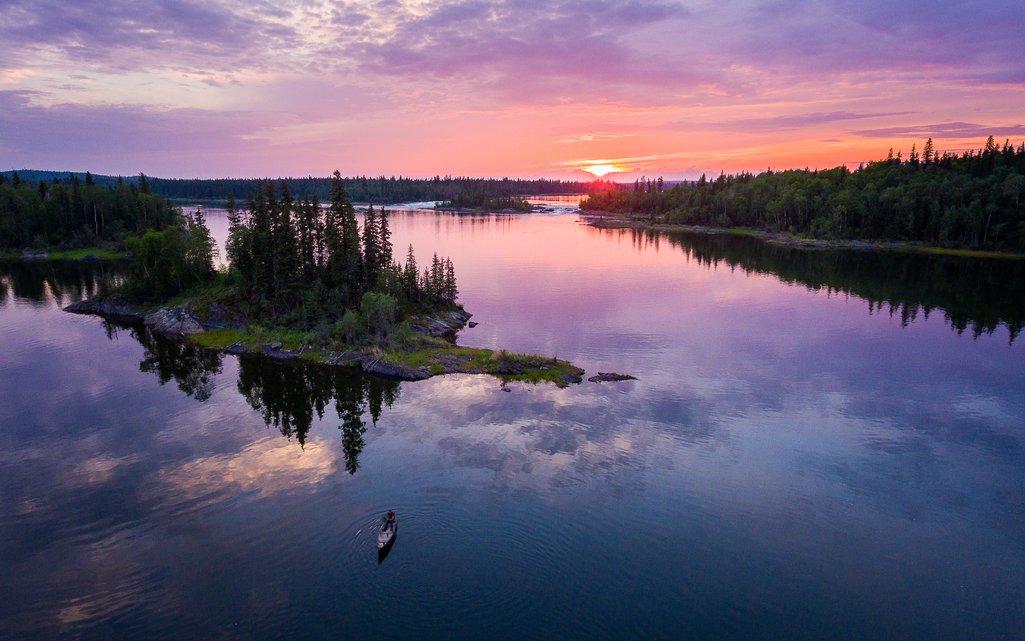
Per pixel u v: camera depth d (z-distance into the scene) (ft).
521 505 158.81
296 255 344.49
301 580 129.59
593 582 130.00
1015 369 284.20
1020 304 422.41
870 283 505.25
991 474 185.06
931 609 126.52
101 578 131.34
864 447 201.87
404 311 346.54
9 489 169.48
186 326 336.70
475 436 202.08
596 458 187.42
